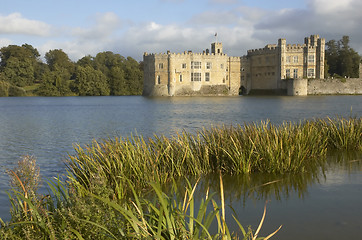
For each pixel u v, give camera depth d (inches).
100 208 242.5
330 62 4274.1
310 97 3112.7
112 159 435.2
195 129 1010.1
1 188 438.9
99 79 5083.7
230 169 479.2
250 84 3922.2
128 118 1464.1
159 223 205.8
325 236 275.0
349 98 2869.1
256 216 320.5
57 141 856.9
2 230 216.1
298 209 335.3
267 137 490.6
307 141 551.8
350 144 619.8
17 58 5255.9
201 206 226.8
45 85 4854.8
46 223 231.6
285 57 3553.2
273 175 461.4
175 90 3676.2
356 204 344.8
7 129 1134.4
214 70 3747.5
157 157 447.5
